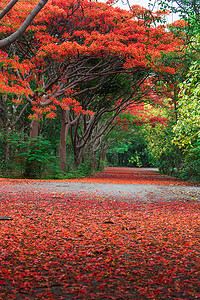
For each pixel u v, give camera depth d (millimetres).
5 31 17766
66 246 5547
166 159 31734
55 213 8719
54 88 20281
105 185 18359
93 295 3602
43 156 21719
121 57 18969
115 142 50094
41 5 7273
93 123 27781
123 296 3627
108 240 6117
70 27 19391
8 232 6340
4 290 3691
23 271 4340
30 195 12242
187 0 10531
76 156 28891
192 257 5105
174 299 3553
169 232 6801
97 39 16875
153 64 16797
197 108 11859
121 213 8977
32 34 18375
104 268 4551
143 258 5031
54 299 3490
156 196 13195
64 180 21812
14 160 22734
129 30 18188
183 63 14945
